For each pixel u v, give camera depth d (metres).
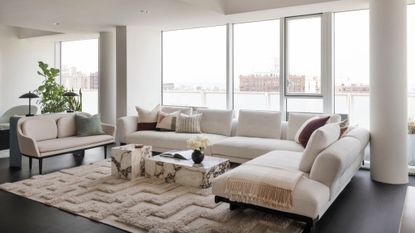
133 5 5.10
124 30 6.78
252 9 5.49
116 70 6.97
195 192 3.91
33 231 2.95
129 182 4.28
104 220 3.16
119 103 6.97
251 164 3.58
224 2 5.76
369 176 4.78
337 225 3.10
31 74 9.06
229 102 6.68
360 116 5.57
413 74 5.04
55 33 8.09
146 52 7.21
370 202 3.70
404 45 4.39
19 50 8.78
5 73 8.53
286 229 2.97
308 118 5.17
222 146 5.10
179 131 5.96
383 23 4.39
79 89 8.32
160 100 7.62
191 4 5.04
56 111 7.54
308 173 3.26
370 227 3.06
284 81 6.07
